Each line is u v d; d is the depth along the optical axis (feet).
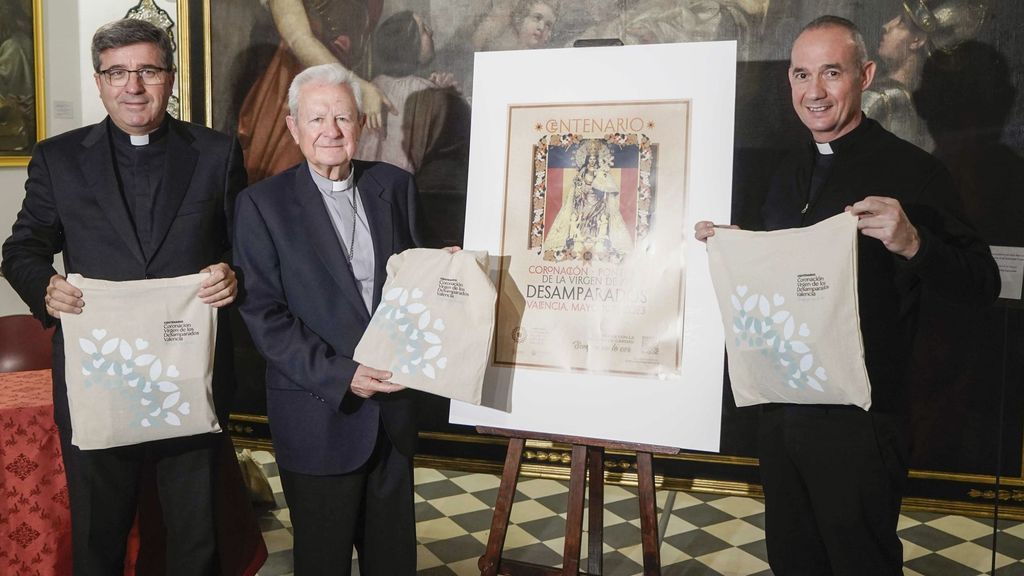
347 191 7.66
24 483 8.51
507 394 7.75
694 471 13.12
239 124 14.16
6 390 9.11
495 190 7.84
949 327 12.17
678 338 7.36
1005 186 11.71
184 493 7.88
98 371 7.04
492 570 8.25
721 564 10.67
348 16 13.57
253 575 9.48
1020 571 10.39
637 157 7.51
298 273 7.41
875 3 11.84
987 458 12.20
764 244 6.72
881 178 7.09
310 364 7.15
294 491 7.55
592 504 8.75
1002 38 11.49
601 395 7.52
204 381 7.26
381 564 7.70
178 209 7.68
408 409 7.57
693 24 12.42
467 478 13.66
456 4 13.19
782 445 7.35
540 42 12.99
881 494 6.88
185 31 14.11
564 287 7.64
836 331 6.43
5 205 15.64
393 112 13.60
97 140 7.63
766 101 12.27
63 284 7.00
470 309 7.20
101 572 7.76
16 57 15.47
